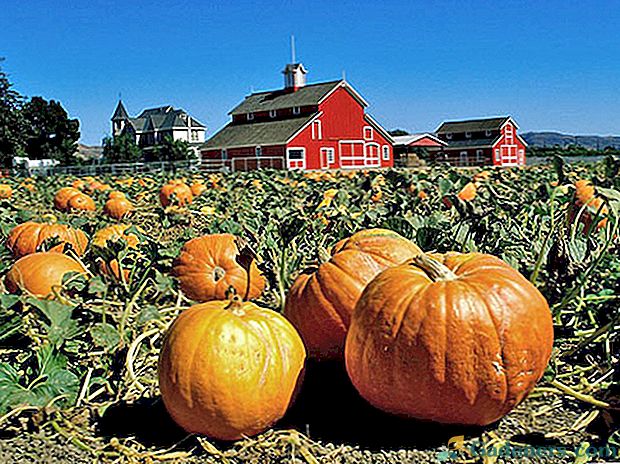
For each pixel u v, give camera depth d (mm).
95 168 54344
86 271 5316
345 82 59250
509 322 3090
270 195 12891
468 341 3061
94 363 4164
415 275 3299
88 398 3785
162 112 126312
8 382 3588
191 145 108000
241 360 3188
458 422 3213
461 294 3127
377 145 61875
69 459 3242
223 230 6836
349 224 6574
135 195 16672
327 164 58594
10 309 4414
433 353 3070
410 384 3129
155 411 3734
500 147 78188
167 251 5477
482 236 5465
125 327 4406
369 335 3234
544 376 3711
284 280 4922
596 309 4488
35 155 88812
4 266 5715
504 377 3084
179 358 3205
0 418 3414
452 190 7531
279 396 3273
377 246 4105
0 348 4418
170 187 13430
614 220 4676
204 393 3162
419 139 75812
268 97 63406
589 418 3418
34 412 3518
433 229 4941
